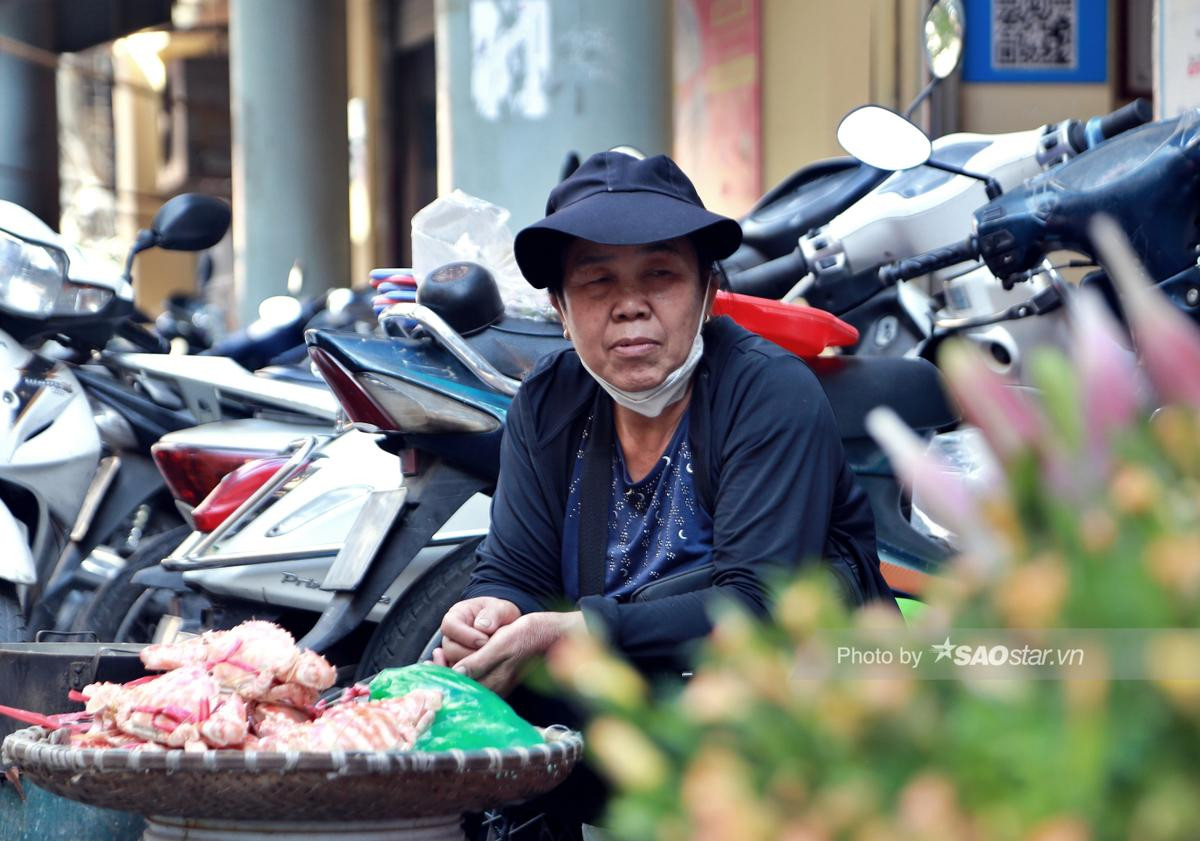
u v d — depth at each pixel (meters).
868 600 4.04
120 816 4.06
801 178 6.24
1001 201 4.80
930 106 11.47
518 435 4.20
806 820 1.13
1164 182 4.50
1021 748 1.08
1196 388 1.21
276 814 2.90
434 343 5.19
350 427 5.81
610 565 4.03
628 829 1.24
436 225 5.71
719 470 3.93
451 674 3.39
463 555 5.23
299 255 21.17
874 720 1.16
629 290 3.83
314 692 3.24
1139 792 1.04
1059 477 1.18
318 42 21.23
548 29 10.30
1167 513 1.13
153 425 7.05
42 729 3.35
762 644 1.28
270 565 5.43
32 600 6.35
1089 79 11.57
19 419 6.42
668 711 1.33
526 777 3.05
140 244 7.16
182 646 3.31
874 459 5.12
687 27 15.31
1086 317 1.26
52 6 23.58
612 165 3.96
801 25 12.74
